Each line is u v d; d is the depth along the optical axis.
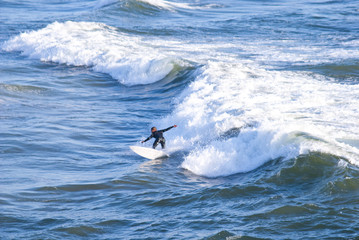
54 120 62.41
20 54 117.25
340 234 26.45
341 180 33.09
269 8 196.38
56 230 29.56
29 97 75.31
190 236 27.67
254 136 43.78
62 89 82.62
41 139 53.38
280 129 42.66
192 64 91.56
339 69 82.88
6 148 49.34
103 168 44.31
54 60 107.62
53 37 125.38
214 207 32.03
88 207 33.88
